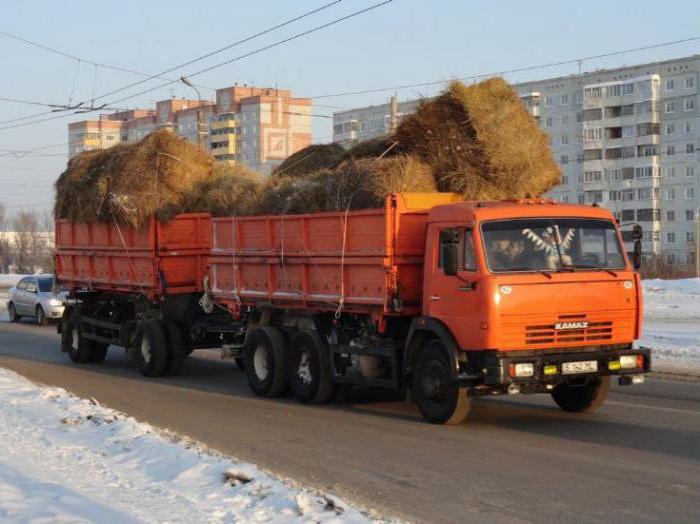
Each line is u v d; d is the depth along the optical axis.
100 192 17.78
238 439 10.32
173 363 16.84
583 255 10.73
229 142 96.75
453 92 12.61
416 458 9.06
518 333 10.20
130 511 6.61
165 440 9.43
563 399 11.98
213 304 15.84
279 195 13.89
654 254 70.62
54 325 30.84
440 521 6.77
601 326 10.63
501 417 11.51
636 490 7.59
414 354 11.36
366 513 6.89
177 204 16.91
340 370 12.71
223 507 6.73
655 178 79.94
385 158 12.59
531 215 10.63
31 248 100.12
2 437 9.95
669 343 19.98
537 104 87.06
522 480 8.02
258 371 14.10
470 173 12.14
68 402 12.21
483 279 10.18
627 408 12.05
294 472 8.52
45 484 7.42
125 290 17.89
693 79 77.88
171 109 90.44
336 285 12.43
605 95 82.25
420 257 11.55
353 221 12.03
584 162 83.94
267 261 13.80
